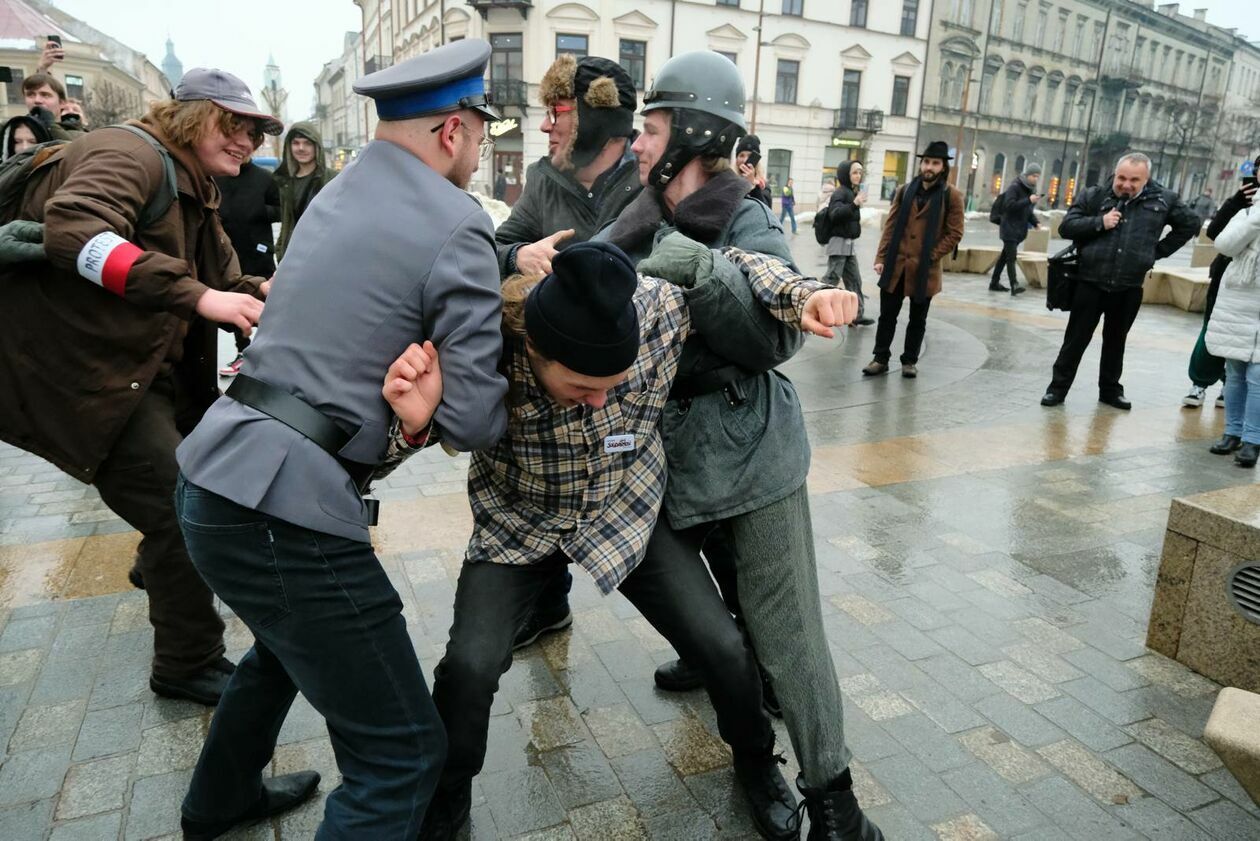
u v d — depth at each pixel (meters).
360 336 1.49
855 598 3.24
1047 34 49.97
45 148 2.29
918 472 4.68
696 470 1.89
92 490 4.30
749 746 2.03
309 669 1.57
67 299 2.20
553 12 33.22
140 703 2.51
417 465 4.68
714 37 36.12
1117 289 5.86
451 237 1.51
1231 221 4.79
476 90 1.61
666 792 2.22
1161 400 6.41
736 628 1.92
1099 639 2.99
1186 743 2.44
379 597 1.57
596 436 1.74
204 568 1.55
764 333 1.78
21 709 2.47
